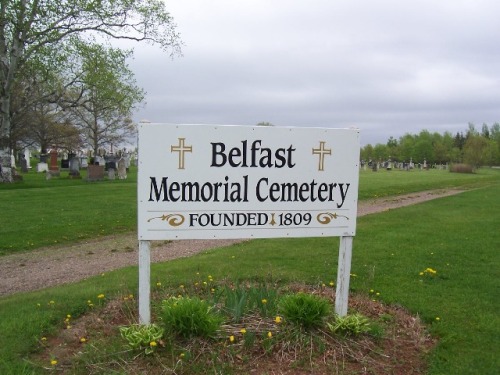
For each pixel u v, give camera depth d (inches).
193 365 130.3
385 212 513.7
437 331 163.2
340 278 164.2
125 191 743.1
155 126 148.3
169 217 151.8
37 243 363.6
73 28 794.2
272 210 158.9
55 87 1003.3
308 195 161.0
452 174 1615.4
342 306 164.1
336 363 135.4
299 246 312.8
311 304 150.7
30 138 1911.9
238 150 154.3
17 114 965.2
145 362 132.8
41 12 741.9
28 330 157.5
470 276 234.8
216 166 153.3
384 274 238.2
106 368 130.3
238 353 136.9
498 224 417.1
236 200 155.8
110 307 181.6
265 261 266.1
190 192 152.3
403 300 194.2
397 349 147.1
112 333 155.1
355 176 163.6
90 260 310.3
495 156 2532.0
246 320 154.5
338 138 161.3
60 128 1774.1
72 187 808.9
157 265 266.4
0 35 804.0
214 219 154.9
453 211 520.7
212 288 205.9
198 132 150.9
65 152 2367.1
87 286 217.2
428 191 855.7
